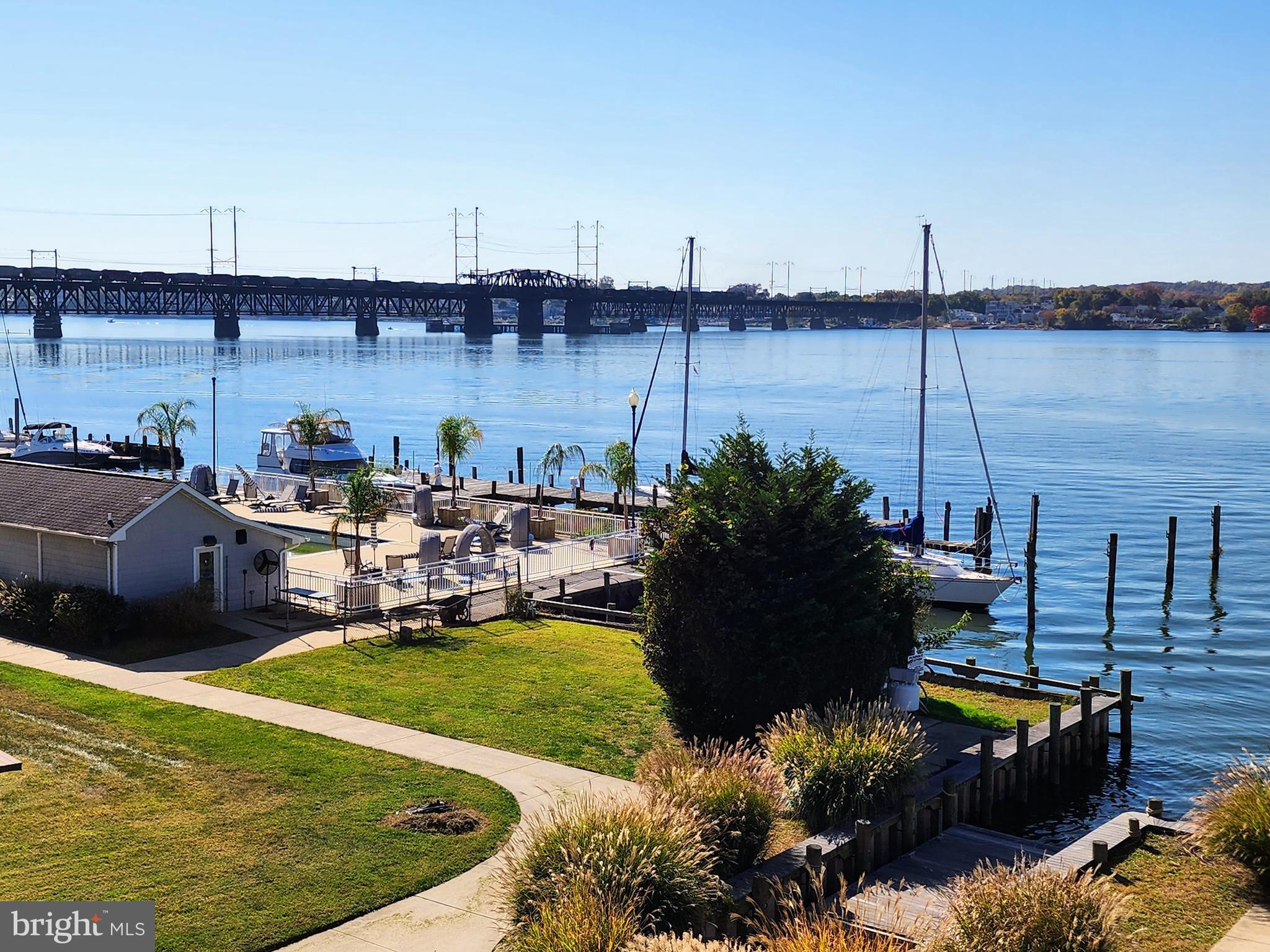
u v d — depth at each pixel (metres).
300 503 51.25
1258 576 51.97
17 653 27.95
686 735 22.83
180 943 14.49
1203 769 28.27
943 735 24.83
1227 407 130.75
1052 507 69.38
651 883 14.41
